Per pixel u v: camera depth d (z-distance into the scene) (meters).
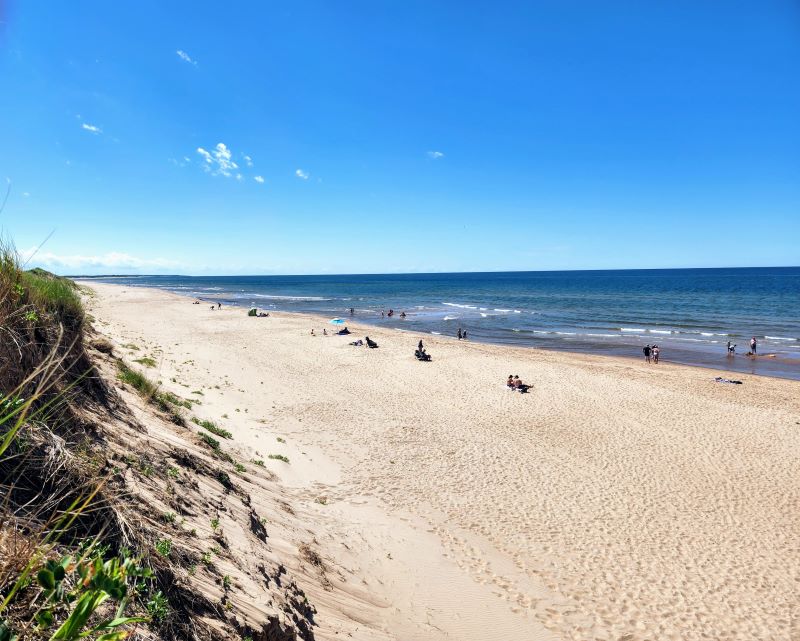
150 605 3.14
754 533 10.49
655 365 29.72
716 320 53.31
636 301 79.94
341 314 60.56
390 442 15.11
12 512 2.77
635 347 37.22
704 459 14.53
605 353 34.81
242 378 21.97
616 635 7.44
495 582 8.50
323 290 124.69
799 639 7.50
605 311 64.44
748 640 7.46
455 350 32.75
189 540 4.59
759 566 9.34
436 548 9.38
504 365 27.70
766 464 14.17
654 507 11.54
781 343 38.03
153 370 16.89
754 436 16.56
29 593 2.21
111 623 1.66
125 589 1.71
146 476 5.24
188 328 38.09
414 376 24.72
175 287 134.75
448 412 18.80
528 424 17.59
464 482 12.47
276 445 13.44
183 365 21.78
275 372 24.17
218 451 9.73
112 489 4.02
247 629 3.99
